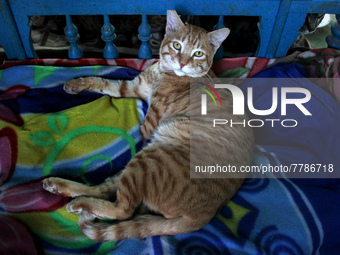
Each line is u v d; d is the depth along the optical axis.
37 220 0.54
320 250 0.52
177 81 0.70
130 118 0.71
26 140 0.61
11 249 0.46
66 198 0.57
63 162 0.61
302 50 1.02
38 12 0.73
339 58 0.73
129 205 0.54
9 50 0.80
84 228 0.53
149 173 0.54
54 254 0.51
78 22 1.06
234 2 0.74
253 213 0.57
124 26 1.04
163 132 0.65
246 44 1.04
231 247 0.52
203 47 0.67
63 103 0.72
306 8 0.74
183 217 0.53
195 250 0.52
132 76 0.79
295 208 0.58
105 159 0.64
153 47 1.03
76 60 0.80
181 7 0.74
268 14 0.76
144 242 0.53
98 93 0.76
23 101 0.70
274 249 0.53
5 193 0.55
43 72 0.75
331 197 0.58
